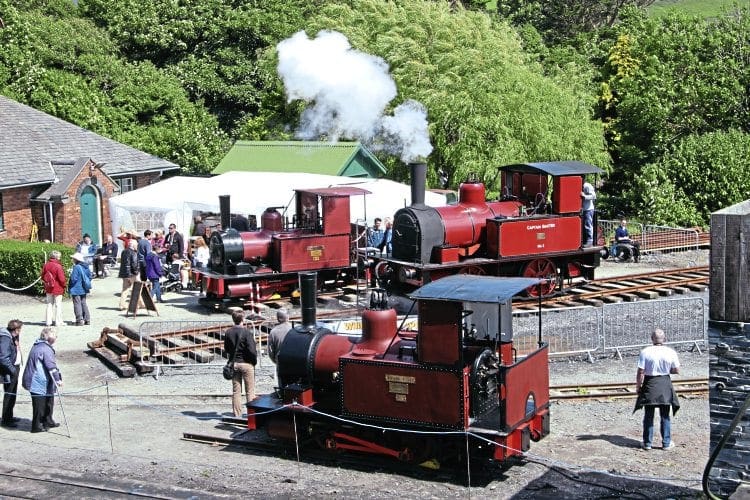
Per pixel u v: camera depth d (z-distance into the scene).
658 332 14.30
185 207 32.34
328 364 14.39
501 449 12.87
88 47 50.53
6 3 49.88
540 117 39.53
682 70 47.81
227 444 15.40
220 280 25.11
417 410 13.34
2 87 44.47
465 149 38.22
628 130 47.69
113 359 20.56
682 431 15.25
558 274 27.02
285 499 12.72
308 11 57.75
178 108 49.38
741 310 10.68
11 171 34.22
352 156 37.59
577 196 26.94
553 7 72.25
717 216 10.74
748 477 10.68
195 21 55.94
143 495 12.88
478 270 25.81
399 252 25.42
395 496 12.79
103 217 36.66
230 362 16.39
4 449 15.35
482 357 13.27
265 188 32.09
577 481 13.13
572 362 19.77
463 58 39.56
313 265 26.42
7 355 16.67
